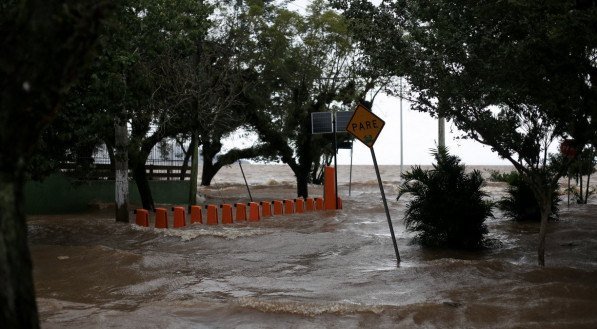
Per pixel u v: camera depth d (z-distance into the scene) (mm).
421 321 7375
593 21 8461
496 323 7309
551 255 12492
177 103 20188
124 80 14641
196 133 23141
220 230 15867
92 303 8547
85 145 19109
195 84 21219
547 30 9180
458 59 10797
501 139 11078
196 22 17484
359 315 7582
